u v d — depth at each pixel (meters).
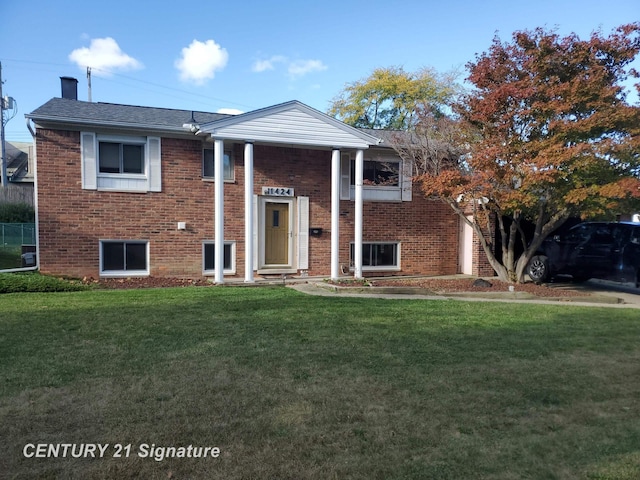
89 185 12.09
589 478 3.09
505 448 3.44
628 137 10.16
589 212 10.75
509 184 11.06
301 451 3.31
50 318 7.12
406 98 31.33
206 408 3.95
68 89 15.18
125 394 4.20
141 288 11.05
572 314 8.72
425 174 12.48
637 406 4.29
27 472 2.98
